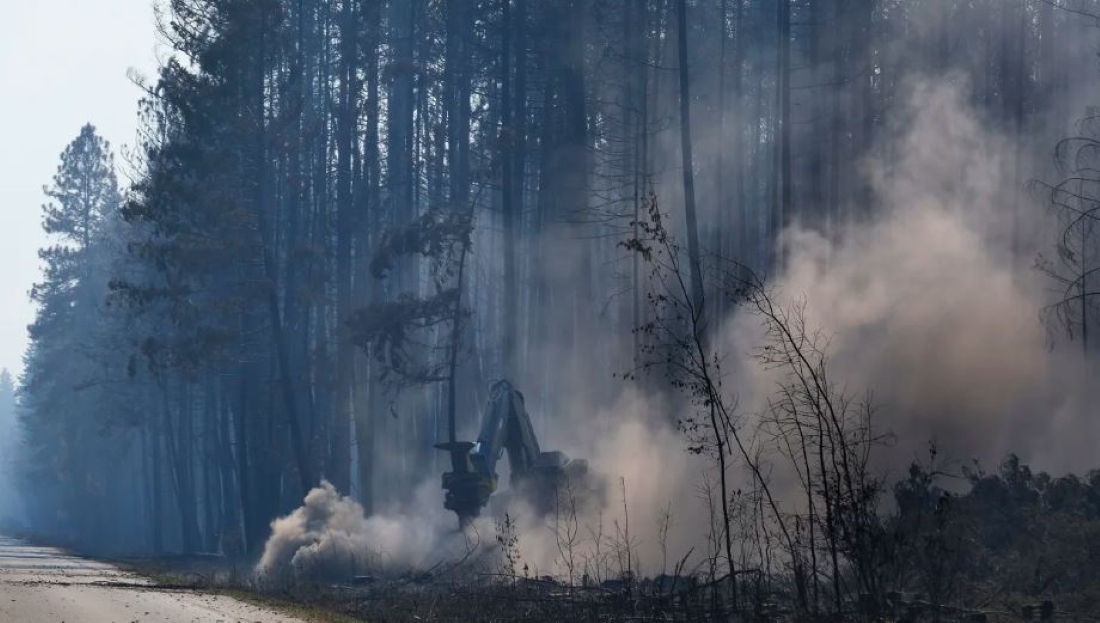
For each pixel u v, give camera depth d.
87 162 114.12
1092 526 21.41
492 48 64.12
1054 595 19.81
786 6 44.47
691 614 20.67
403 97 71.00
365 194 68.12
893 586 19.98
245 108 61.22
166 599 23.28
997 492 23.86
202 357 64.69
